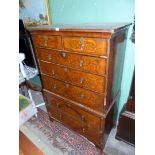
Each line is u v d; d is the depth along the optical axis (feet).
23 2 6.73
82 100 4.86
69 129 6.51
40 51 5.07
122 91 5.78
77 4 5.09
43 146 5.93
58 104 5.82
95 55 3.71
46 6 5.91
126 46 4.83
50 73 5.30
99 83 4.08
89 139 5.57
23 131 6.68
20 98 7.29
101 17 4.81
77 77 4.50
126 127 5.27
